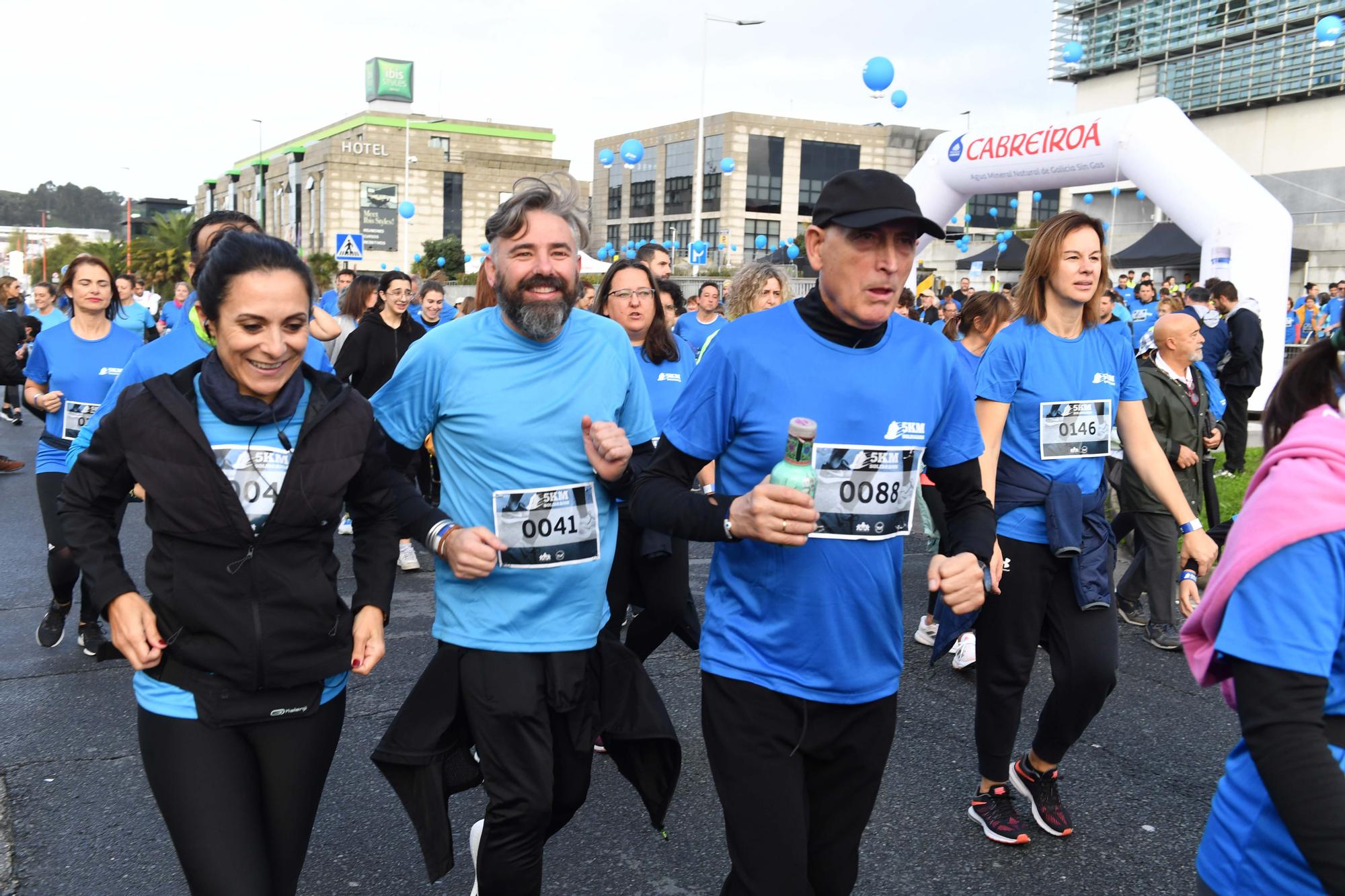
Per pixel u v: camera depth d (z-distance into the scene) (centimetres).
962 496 233
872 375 217
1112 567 323
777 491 191
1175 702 461
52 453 499
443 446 256
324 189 8106
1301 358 156
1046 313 329
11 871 307
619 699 255
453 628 249
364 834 334
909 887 306
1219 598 149
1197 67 3488
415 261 6688
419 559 718
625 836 337
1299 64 3158
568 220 247
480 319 257
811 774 229
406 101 10700
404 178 8138
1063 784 377
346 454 217
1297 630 140
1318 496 142
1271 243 1285
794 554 214
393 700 450
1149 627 547
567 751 254
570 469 252
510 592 247
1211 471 568
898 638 226
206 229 325
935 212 1653
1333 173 3119
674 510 211
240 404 208
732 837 216
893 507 219
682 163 6819
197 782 204
